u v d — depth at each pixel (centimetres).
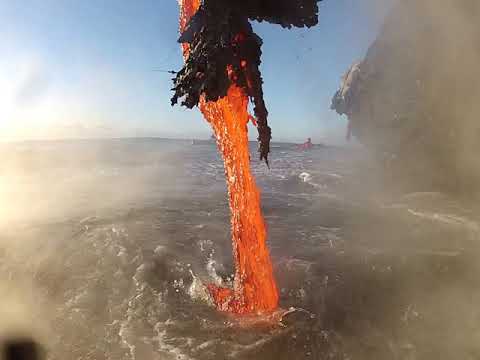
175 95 317
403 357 435
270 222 1081
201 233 942
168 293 598
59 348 448
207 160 3281
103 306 556
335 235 938
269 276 507
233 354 432
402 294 592
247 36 306
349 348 450
